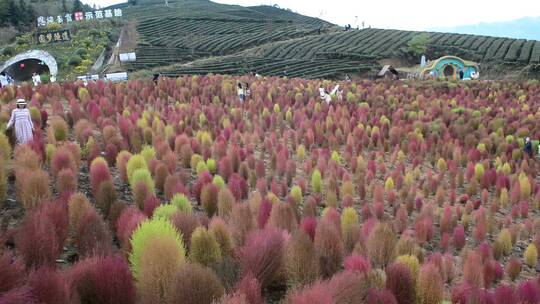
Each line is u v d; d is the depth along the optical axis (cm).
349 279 343
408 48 5312
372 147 1456
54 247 383
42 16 5869
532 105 2175
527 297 459
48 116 1210
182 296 304
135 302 327
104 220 581
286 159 1101
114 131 996
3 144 680
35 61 3950
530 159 1412
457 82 2970
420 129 1573
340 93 2077
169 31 6538
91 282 317
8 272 286
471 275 626
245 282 332
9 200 602
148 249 334
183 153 980
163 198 740
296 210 742
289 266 411
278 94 2036
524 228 965
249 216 523
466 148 1465
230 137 1224
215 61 4534
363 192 1019
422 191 1139
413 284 399
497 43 5503
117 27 6206
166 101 1708
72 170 706
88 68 4169
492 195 1207
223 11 9800
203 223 513
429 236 844
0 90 1473
